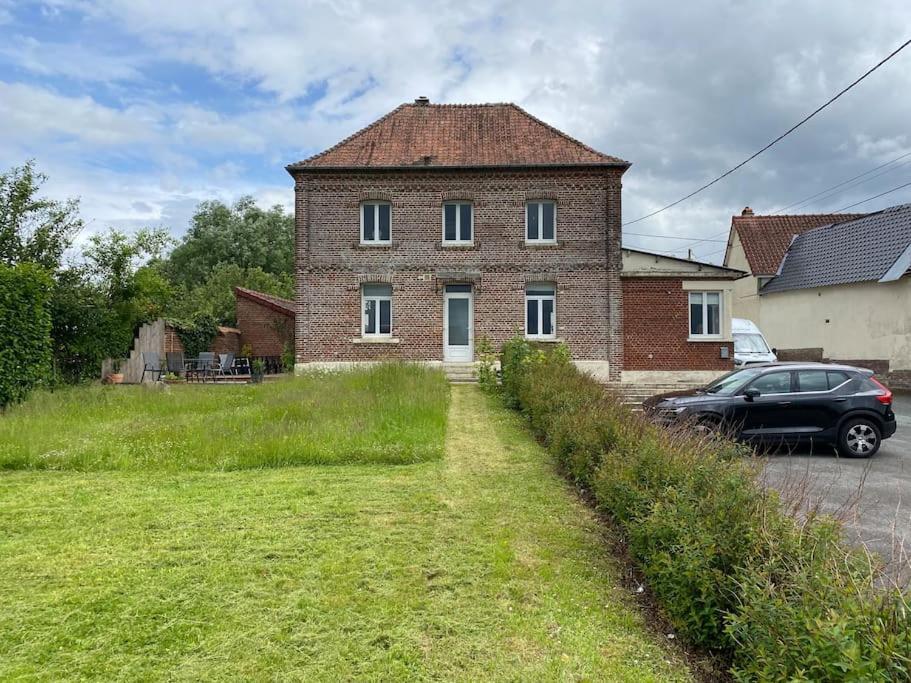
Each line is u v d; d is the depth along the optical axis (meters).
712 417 10.18
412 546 5.27
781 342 28.67
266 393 13.73
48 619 4.00
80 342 17.92
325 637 3.81
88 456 8.14
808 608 2.72
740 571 3.37
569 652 3.69
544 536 5.56
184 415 11.30
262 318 25.97
